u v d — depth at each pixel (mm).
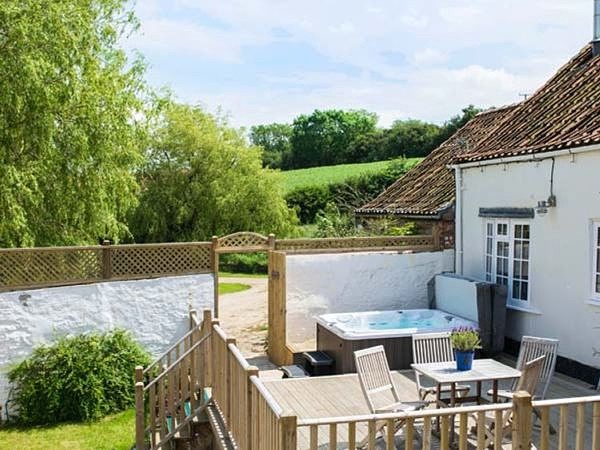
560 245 9961
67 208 13062
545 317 10406
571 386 9195
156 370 10234
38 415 10008
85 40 12922
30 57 11656
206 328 9055
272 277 12391
